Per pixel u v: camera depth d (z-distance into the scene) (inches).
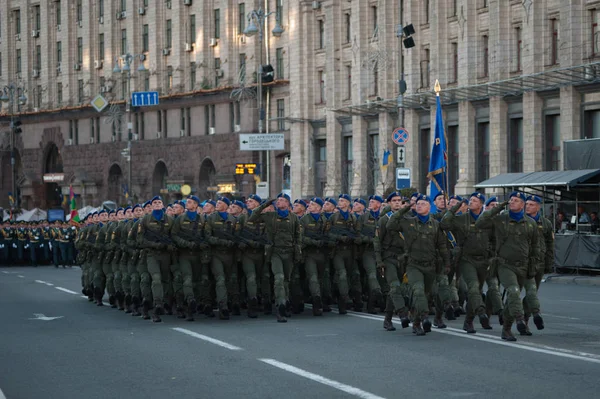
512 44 3575.3
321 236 1518.2
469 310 1236.5
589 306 1668.3
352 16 4507.9
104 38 6633.9
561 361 993.5
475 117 3801.7
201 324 1441.9
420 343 1153.4
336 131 4648.1
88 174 6727.4
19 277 2883.9
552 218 2731.3
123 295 1722.4
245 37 5487.2
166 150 6043.3
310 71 4867.1
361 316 1502.2
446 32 3919.8
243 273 1577.3
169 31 6067.9
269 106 5295.3
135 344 1221.1
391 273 1277.1
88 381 954.1
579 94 3314.5
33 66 7322.8
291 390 870.4
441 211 1448.1
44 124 7130.9
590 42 3272.6
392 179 4259.4
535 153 3457.2
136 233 1588.3
